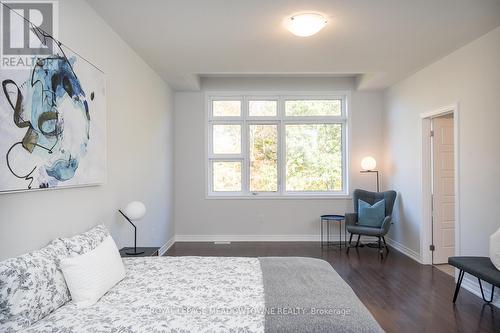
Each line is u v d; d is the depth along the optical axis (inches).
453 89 140.6
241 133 223.8
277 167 223.0
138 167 143.9
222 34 122.4
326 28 117.6
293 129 224.1
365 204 194.4
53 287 63.1
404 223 186.5
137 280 80.4
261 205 219.8
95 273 70.1
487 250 120.3
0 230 62.6
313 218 219.0
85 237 82.7
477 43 126.3
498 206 115.3
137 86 143.2
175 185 220.2
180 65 159.2
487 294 120.2
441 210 165.8
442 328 99.1
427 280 141.0
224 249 197.3
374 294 125.3
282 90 219.9
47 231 76.3
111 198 113.7
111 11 103.0
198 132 220.7
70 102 83.6
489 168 119.3
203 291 73.0
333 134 223.9
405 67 163.2
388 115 207.6
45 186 72.8
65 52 82.5
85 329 54.9
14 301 54.9
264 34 122.7
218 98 224.7
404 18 109.6
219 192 224.4
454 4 100.3
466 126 132.0
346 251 191.8
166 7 101.0
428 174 166.6
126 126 129.4
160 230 181.5
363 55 146.2
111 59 115.3
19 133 64.9
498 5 101.0
